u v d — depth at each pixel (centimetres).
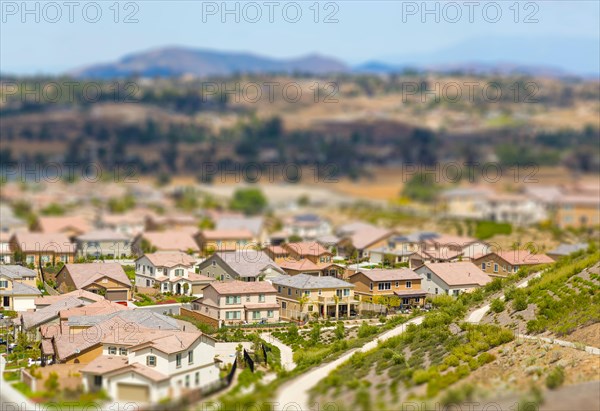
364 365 12812
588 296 14088
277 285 17562
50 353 13262
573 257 19875
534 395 9975
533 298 14925
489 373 11375
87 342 13088
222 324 16338
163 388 11912
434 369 11638
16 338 14625
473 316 15138
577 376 10756
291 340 15388
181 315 16688
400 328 15412
